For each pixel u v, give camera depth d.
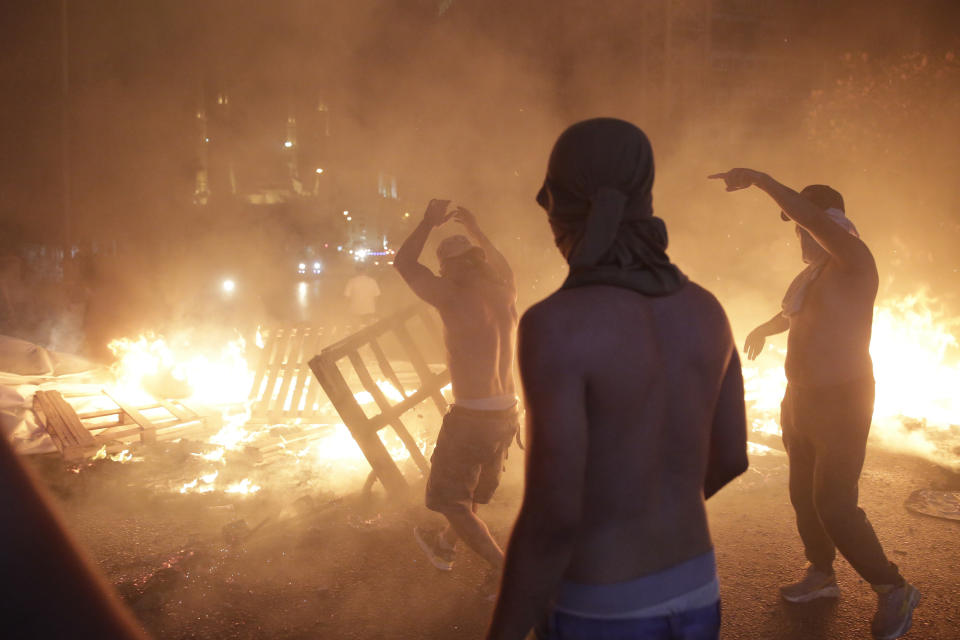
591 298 1.31
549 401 1.24
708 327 1.44
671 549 1.34
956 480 5.14
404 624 3.39
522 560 1.25
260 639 3.27
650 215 1.46
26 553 0.35
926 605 3.41
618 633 1.29
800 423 3.07
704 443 1.43
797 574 3.79
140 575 3.87
